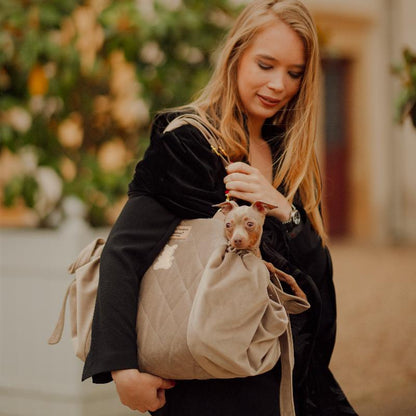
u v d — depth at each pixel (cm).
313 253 232
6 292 437
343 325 721
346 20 1429
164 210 212
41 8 492
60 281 423
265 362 202
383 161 1469
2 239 439
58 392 422
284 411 208
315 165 250
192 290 201
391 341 657
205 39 527
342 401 246
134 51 507
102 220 509
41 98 525
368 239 1472
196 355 194
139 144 524
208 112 233
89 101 548
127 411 436
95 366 198
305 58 231
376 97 1464
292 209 229
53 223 527
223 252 200
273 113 234
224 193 218
